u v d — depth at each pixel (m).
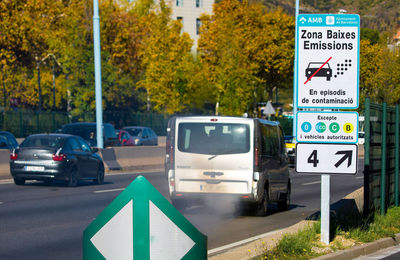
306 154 19.53
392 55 95.88
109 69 110.25
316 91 19.53
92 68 107.94
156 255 7.34
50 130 94.44
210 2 199.12
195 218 28.33
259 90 150.75
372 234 21.58
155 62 133.12
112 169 58.03
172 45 134.12
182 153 29.17
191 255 7.54
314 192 42.94
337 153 19.41
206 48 141.38
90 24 108.00
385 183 27.66
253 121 28.95
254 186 28.55
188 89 132.50
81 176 42.38
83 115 99.12
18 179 41.97
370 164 24.86
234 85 132.12
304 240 18.52
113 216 7.35
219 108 134.50
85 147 43.97
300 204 35.66
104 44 132.38
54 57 116.44
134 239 7.29
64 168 40.47
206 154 28.91
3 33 124.25
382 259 19.03
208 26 145.12
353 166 19.36
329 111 19.50
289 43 146.00
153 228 7.33
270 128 31.41
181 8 194.38
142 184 7.39
